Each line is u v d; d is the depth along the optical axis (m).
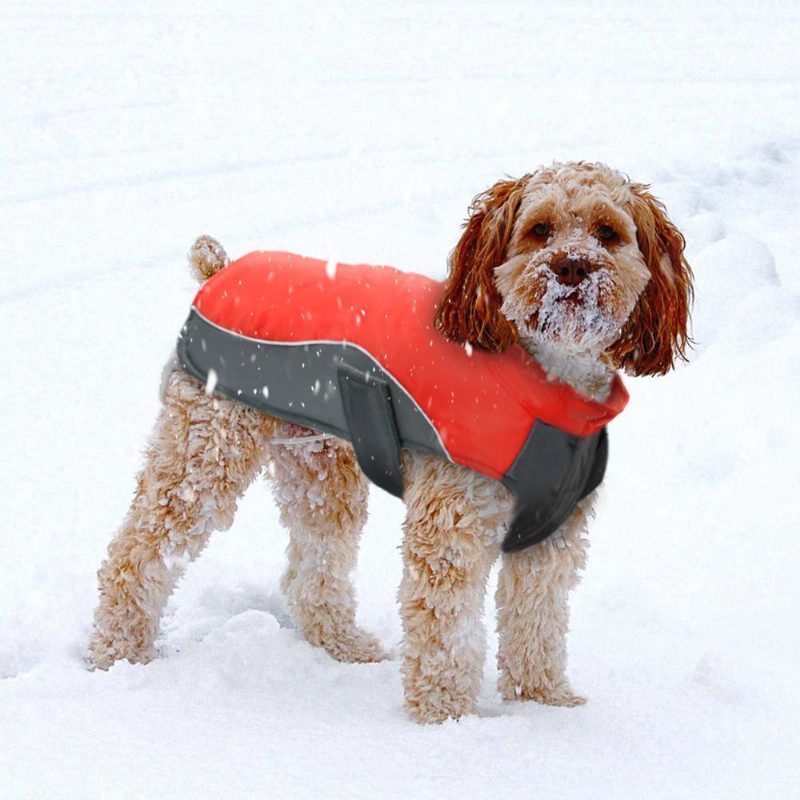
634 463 2.37
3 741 1.68
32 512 2.22
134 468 2.34
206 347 1.90
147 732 1.71
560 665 1.88
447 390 1.76
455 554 1.78
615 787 1.66
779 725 1.79
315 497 2.01
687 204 3.68
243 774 1.64
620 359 1.78
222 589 2.12
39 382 2.56
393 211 3.51
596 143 4.41
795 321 2.67
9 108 4.55
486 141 4.39
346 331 1.82
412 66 5.83
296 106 4.88
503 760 1.69
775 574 2.07
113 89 4.98
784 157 4.41
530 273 1.70
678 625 2.01
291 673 1.92
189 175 3.88
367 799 1.61
